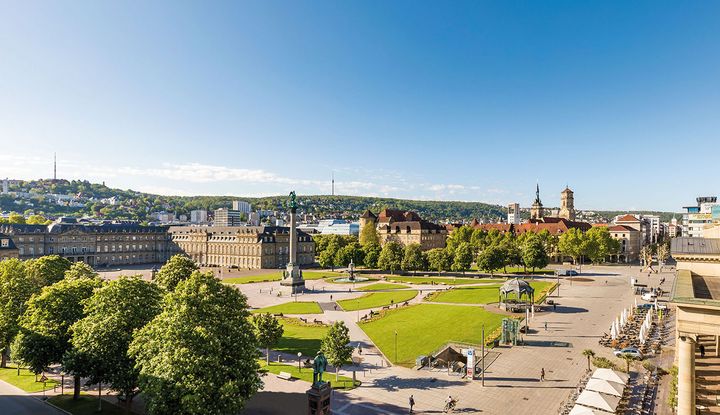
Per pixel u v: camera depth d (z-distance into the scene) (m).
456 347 72.19
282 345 76.31
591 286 134.38
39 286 78.38
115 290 51.62
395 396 53.81
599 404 44.72
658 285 136.12
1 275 72.25
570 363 64.94
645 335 77.75
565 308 101.44
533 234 194.25
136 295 52.75
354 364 65.69
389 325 88.06
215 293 46.47
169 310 44.91
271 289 141.50
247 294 132.12
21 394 55.94
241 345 44.47
